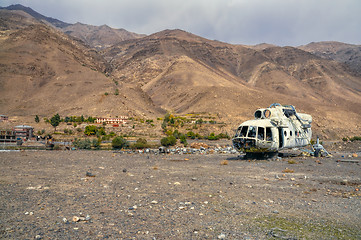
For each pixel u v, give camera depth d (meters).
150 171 15.98
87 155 27.61
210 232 5.92
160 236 5.62
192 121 119.50
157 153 32.94
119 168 17.28
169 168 17.67
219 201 8.62
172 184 11.51
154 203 8.23
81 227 6.04
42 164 18.73
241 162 21.27
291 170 15.96
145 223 6.41
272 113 23.69
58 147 41.16
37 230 5.80
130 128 89.44
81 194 9.27
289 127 24.61
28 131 55.28
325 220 6.96
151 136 76.62
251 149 22.45
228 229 6.12
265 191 10.34
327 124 175.75
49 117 133.38
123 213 7.16
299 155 26.48
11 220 6.42
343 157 25.53
